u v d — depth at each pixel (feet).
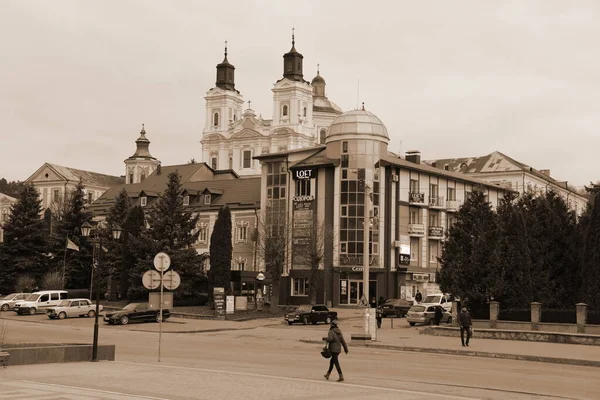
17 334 131.54
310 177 228.63
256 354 98.84
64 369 69.72
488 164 367.86
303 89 424.87
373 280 221.46
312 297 210.59
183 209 221.25
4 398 48.67
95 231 114.42
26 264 243.19
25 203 249.96
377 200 224.12
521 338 125.49
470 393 59.41
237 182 275.59
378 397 53.31
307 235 222.89
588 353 100.68
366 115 227.81
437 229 242.37
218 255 205.36
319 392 55.47
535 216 153.38
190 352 100.89
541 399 56.70
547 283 147.84
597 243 136.46
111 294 235.81
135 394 51.93
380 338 128.67
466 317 113.60
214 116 448.24
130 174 450.71
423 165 255.29
